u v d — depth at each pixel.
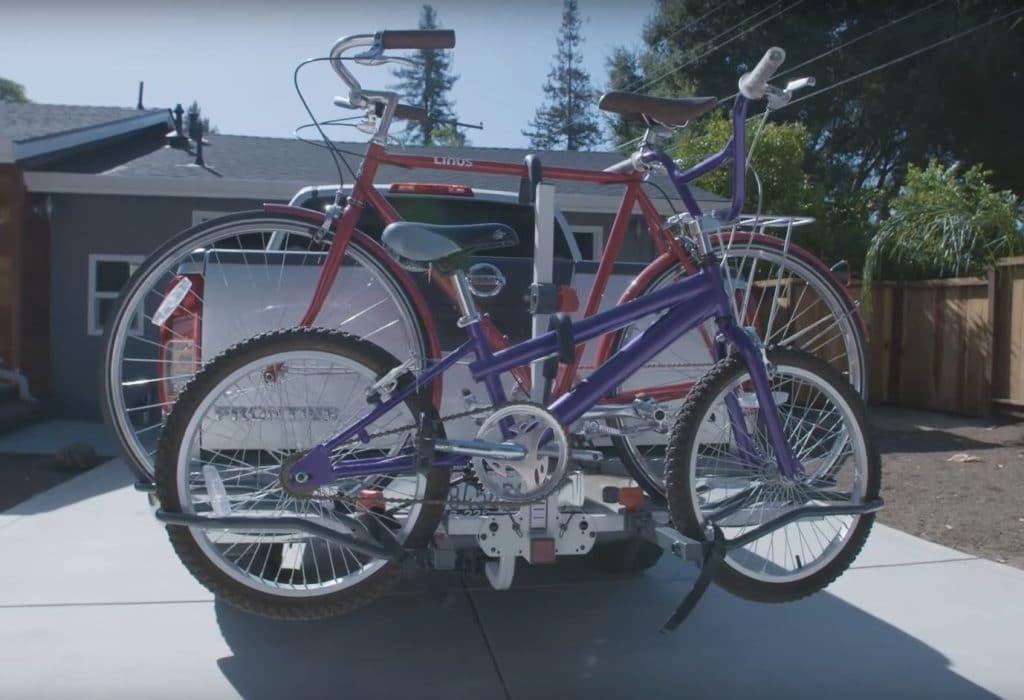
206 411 2.99
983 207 10.73
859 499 3.34
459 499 3.13
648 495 3.69
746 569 3.26
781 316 4.91
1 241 10.79
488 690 3.44
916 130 23.83
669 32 28.19
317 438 3.44
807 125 25.09
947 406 10.79
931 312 10.99
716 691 3.46
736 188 3.45
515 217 5.98
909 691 3.47
